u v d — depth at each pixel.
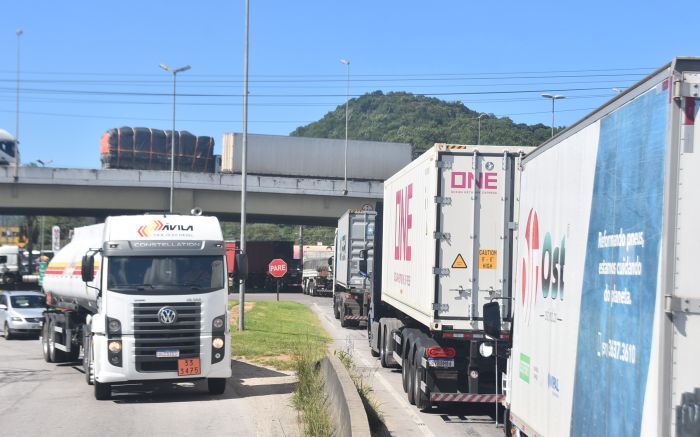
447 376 12.18
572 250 5.96
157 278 14.16
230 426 11.58
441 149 12.33
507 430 8.17
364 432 7.66
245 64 26.39
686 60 4.35
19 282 68.56
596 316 5.34
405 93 128.25
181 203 52.09
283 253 63.59
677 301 4.25
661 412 4.25
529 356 7.12
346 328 29.84
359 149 58.69
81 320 18.62
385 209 18.22
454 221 12.28
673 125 4.36
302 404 12.55
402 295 15.39
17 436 10.98
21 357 21.81
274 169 57.03
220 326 14.32
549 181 6.73
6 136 59.19
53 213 60.09
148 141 61.41
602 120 5.43
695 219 4.32
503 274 12.23
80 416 12.52
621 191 5.02
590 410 5.38
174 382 15.93
